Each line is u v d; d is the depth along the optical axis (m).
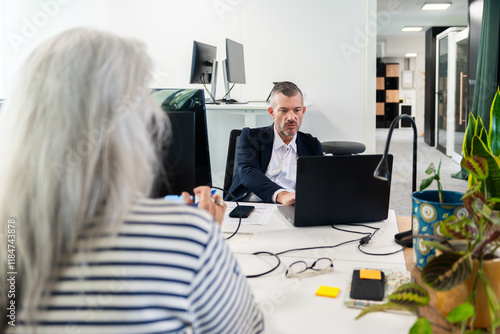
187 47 4.32
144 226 0.57
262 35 4.19
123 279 0.55
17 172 0.55
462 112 6.28
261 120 4.27
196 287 0.57
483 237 0.78
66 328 0.56
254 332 0.71
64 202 0.54
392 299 0.69
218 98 4.35
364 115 4.15
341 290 1.00
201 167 1.49
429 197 1.15
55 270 0.55
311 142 2.26
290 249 1.27
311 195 1.44
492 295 0.66
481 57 5.01
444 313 0.83
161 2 4.30
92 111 0.55
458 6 6.70
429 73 8.24
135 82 0.60
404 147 8.04
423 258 1.08
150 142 0.64
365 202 1.48
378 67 13.11
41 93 0.56
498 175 1.01
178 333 0.57
